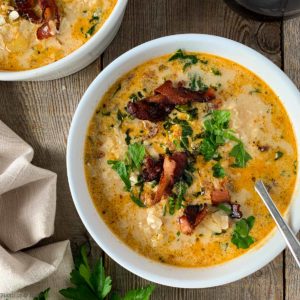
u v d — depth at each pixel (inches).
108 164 16.9
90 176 17.1
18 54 17.6
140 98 16.8
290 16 17.8
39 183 18.3
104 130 17.0
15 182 17.8
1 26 17.6
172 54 16.8
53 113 19.0
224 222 16.5
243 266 16.3
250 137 16.6
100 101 16.9
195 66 16.8
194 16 18.7
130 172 16.7
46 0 17.2
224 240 16.7
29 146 18.3
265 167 16.7
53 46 17.5
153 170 16.5
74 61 16.9
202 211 16.4
